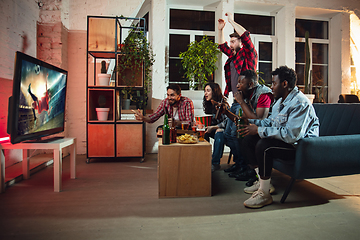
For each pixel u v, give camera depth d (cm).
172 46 417
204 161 197
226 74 310
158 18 386
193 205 179
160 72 388
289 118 172
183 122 225
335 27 455
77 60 381
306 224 149
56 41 353
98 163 322
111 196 197
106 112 330
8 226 144
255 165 196
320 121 237
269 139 178
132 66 327
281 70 178
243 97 232
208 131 265
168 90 264
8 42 282
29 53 327
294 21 422
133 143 329
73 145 248
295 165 175
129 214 163
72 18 379
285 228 144
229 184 232
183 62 394
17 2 297
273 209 172
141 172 275
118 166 305
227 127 271
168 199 192
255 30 441
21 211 167
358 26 471
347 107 226
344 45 446
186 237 133
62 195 199
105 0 389
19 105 185
